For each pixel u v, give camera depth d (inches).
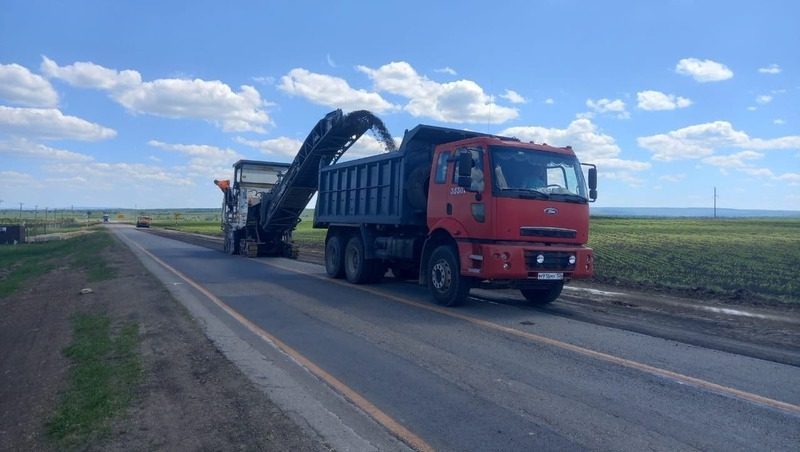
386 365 310.8
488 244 454.3
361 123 791.1
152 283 655.1
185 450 205.5
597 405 247.3
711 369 300.4
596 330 396.8
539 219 459.8
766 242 1582.2
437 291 504.1
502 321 429.7
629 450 203.2
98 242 1626.5
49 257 1362.0
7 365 373.1
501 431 220.5
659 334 385.4
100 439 216.5
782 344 362.9
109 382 282.7
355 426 226.2
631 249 1327.5
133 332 392.8
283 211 1028.5
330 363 315.0
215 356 327.6
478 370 299.6
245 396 259.1
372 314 460.8
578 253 472.7
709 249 1328.7
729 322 445.7
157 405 249.0
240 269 842.2
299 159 899.4
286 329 404.2
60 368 331.3
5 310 610.5
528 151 473.4
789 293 647.1
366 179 639.8
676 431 219.5
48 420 248.5
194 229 3267.7
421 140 569.0
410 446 207.8
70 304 559.8
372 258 639.8
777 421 229.1
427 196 538.6
